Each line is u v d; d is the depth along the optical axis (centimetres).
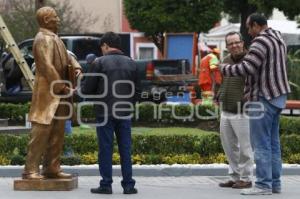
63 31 4853
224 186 1532
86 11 5584
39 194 1416
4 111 2680
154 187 1545
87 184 1577
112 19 5675
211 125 2544
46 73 1430
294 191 1482
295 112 3034
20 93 2930
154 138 1845
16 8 4656
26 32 4569
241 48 1468
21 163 1759
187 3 4522
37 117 1434
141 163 1788
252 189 1419
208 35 4775
